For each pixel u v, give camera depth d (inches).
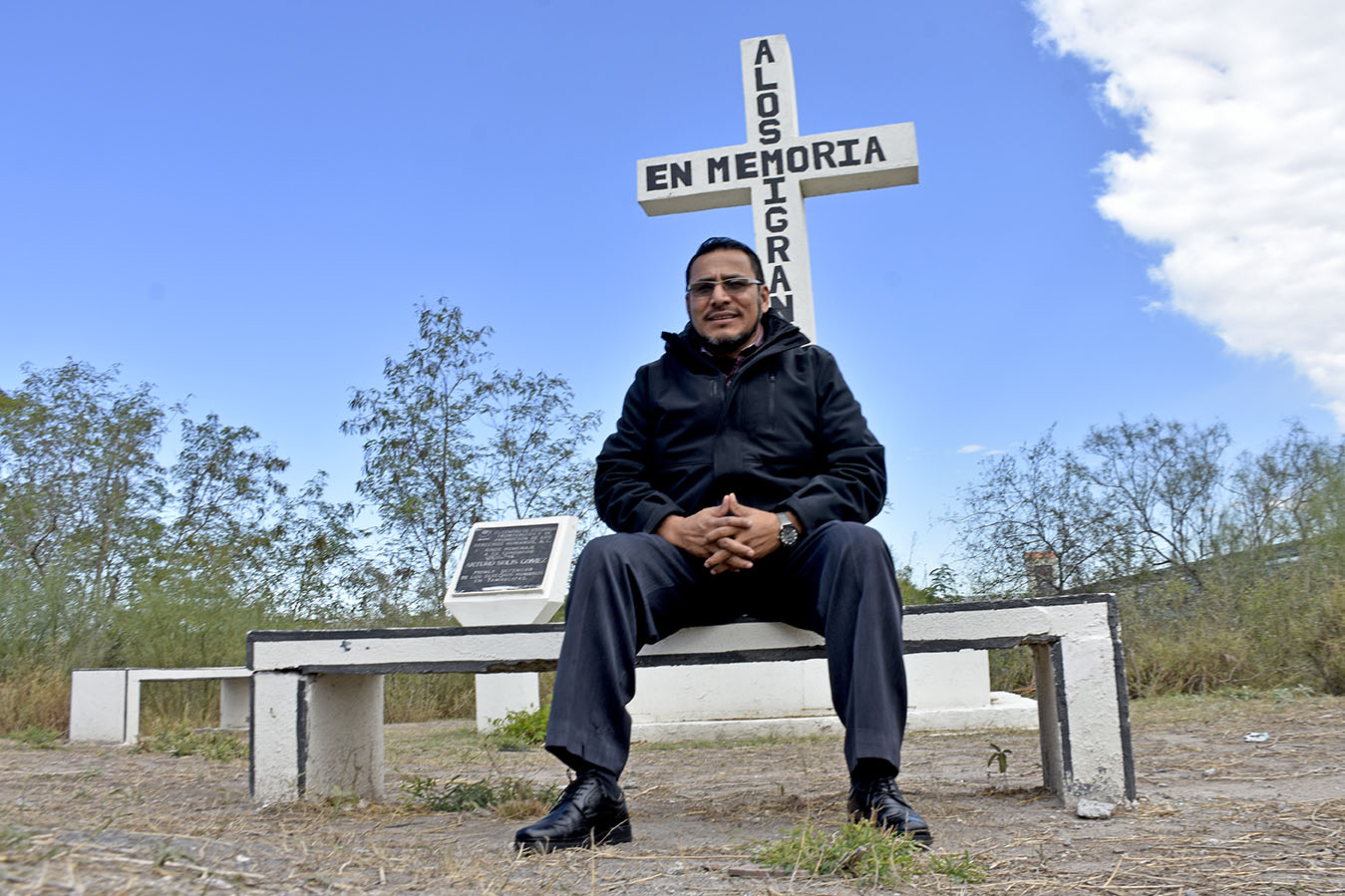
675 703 289.0
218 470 512.4
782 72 310.3
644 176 314.5
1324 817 104.6
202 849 83.9
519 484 476.1
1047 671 122.6
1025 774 158.9
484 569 315.3
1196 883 79.3
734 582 113.0
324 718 130.0
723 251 121.3
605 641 98.9
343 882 75.5
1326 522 348.5
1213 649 311.9
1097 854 90.6
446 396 477.4
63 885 61.2
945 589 389.4
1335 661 285.1
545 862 88.2
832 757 204.8
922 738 251.0
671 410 118.7
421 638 122.9
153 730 288.8
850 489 111.7
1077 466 410.6
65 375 476.7
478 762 214.8
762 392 117.3
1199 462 402.3
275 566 467.8
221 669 290.0
